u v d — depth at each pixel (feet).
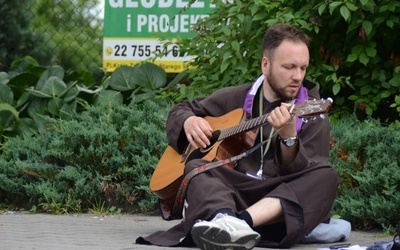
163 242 34.30
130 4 62.75
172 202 36.04
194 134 35.37
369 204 41.98
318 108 31.04
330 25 49.88
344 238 36.52
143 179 47.52
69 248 33.50
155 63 61.41
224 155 34.65
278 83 34.53
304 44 34.65
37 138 52.29
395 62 50.26
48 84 58.08
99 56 75.25
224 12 52.39
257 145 33.83
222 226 29.76
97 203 48.55
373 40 50.47
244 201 33.99
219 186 32.83
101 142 49.16
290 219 32.83
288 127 32.60
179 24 62.08
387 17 48.57
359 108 50.11
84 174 48.60
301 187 33.40
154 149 48.98
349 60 48.37
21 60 64.34
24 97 58.13
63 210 47.88
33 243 35.06
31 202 49.67
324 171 33.83
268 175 34.65
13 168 49.96
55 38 75.82
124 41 62.90
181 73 57.82
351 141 44.27
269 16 49.75
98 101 57.98
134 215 47.39
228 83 51.19
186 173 33.96
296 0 50.80
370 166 43.14
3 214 47.52
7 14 73.20
